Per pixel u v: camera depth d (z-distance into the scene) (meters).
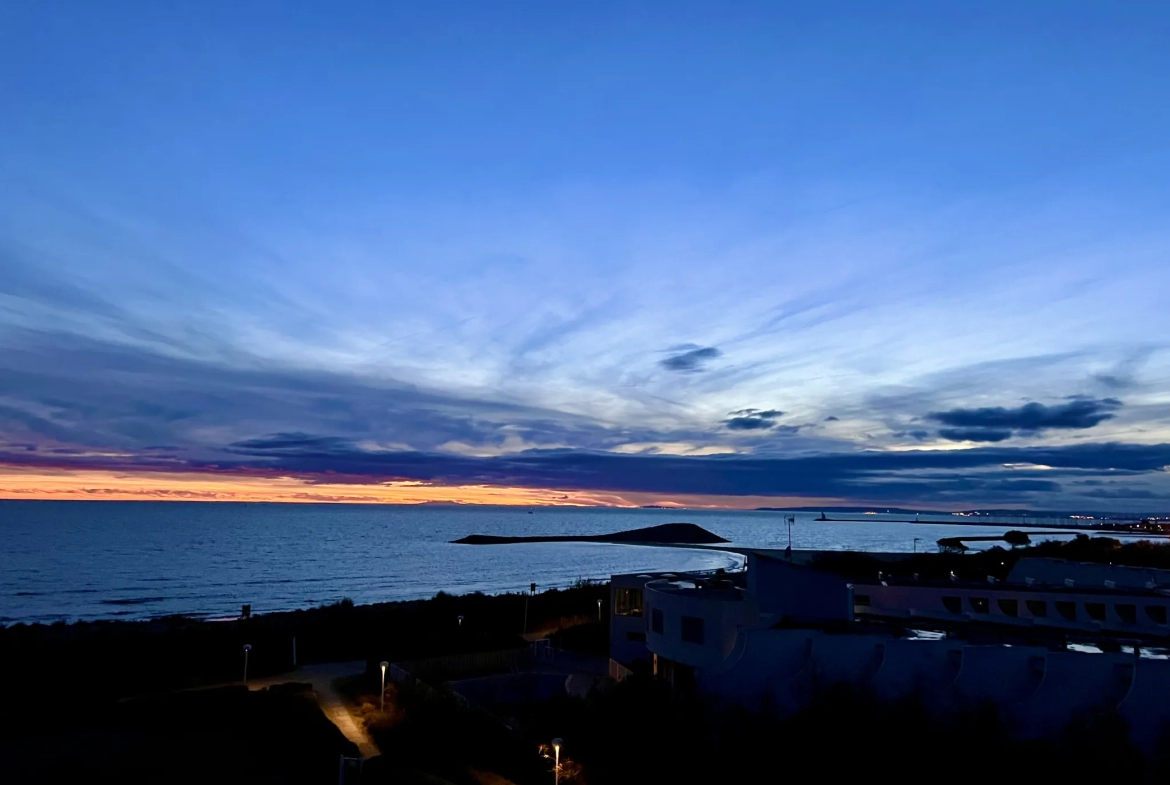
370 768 29.48
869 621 42.00
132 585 133.25
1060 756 24.92
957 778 25.50
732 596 40.38
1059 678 26.86
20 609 104.94
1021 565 55.69
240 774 28.22
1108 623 39.19
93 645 54.22
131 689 43.28
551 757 30.33
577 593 94.88
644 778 29.48
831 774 26.94
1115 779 23.95
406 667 49.22
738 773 28.05
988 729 26.19
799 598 46.09
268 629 65.25
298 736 33.28
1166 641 34.28
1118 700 26.23
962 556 79.75
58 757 29.42
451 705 36.09
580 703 39.09
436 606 84.88
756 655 32.12
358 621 71.62
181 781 27.17
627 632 53.09
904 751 26.52
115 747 30.94
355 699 41.44
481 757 32.41
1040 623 40.25
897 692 28.81
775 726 28.83
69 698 39.69
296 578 152.50
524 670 53.31
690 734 30.25
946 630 38.09
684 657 37.31
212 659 51.06
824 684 29.78
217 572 159.12
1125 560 87.56
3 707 37.19
